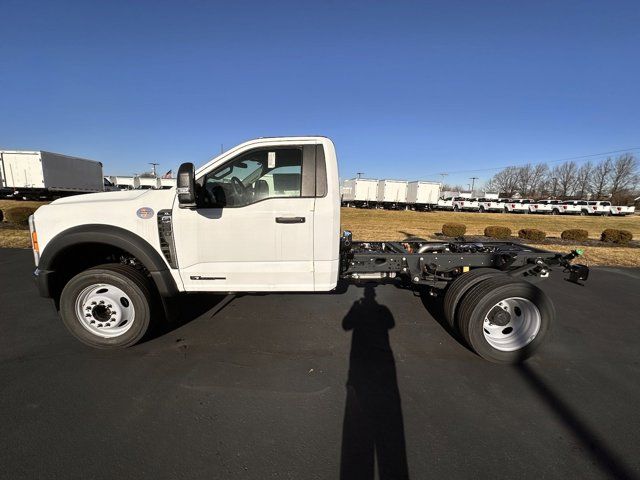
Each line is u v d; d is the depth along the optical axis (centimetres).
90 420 231
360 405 254
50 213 320
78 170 2917
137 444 211
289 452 206
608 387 285
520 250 442
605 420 243
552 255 411
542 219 3272
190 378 286
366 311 451
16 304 453
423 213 3653
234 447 210
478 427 233
